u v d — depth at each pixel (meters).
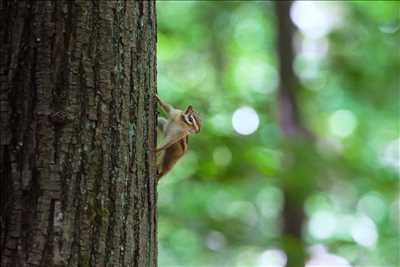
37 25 4.50
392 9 21.19
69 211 4.37
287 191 14.49
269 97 19.61
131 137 4.69
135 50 4.78
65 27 4.50
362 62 19.12
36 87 4.44
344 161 15.78
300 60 21.88
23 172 4.37
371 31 20.72
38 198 4.34
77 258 4.36
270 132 16.27
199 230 15.91
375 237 24.12
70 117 4.43
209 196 18.91
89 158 4.46
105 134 4.54
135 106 4.74
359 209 24.66
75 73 4.48
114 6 4.67
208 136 14.12
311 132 17.36
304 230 15.19
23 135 4.41
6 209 4.36
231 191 20.03
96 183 4.47
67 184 4.39
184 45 22.28
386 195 16.73
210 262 22.72
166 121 5.77
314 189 14.93
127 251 4.59
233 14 23.08
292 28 17.27
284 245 13.68
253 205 22.14
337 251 16.42
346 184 17.05
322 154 15.26
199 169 14.00
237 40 24.75
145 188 4.79
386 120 23.81
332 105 23.20
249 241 15.22
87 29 4.55
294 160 14.44
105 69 4.58
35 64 4.46
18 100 4.45
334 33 20.36
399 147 23.97
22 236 4.32
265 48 25.03
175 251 22.00
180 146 5.78
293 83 16.73
